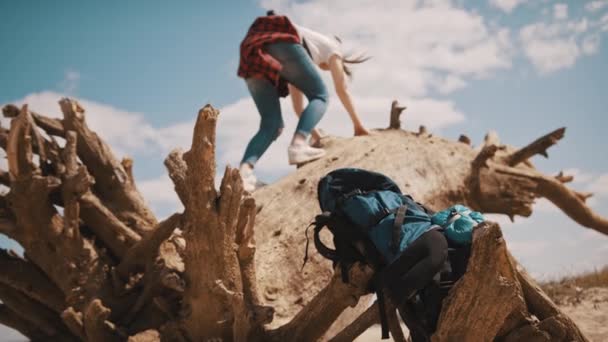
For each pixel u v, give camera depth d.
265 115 5.43
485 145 6.09
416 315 3.08
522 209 6.13
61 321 4.54
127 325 4.13
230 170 3.70
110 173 4.60
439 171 5.70
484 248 2.82
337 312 3.50
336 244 3.34
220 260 3.68
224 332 3.73
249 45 5.36
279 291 4.39
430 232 3.01
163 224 4.07
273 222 4.80
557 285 6.29
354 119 6.04
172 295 4.10
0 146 4.45
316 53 5.82
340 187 3.34
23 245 4.27
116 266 4.37
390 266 2.99
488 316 2.88
